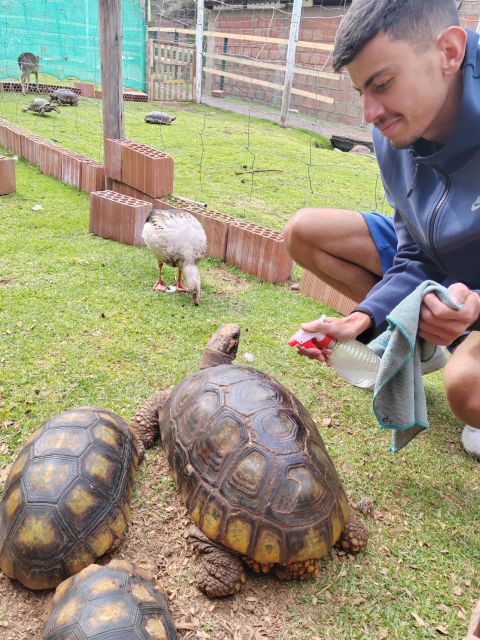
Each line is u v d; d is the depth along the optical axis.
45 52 5.82
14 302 1.53
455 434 1.25
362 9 0.63
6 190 2.45
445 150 0.78
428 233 0.88
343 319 0.88
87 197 2.57
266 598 0.82
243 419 0.86
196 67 6.68
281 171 3.56
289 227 1.30
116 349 1.36
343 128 5.71
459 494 1.06
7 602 0.78
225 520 0.80
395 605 0.83
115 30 2.20
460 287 0.73
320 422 1.21
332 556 0.89
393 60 0.64
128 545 0.86
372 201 3.03
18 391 1.17
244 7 6.89
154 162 2.18
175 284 1.79
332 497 0.83
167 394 1.11
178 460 0.90
